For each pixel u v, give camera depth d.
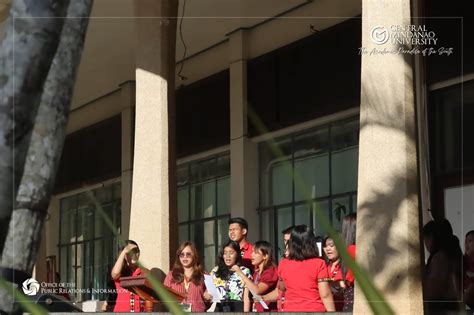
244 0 16.17
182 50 19.02
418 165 7.87
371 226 7.70
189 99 19.39
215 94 18.58
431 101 13.14
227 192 18.33
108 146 22.11
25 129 1.37
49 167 1.39
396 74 7.91
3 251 1.36
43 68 1.38
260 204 17.22
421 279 7.45
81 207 23.45
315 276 7.44
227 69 18.25
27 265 1.37
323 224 1.29
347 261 1.26
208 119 18.78
